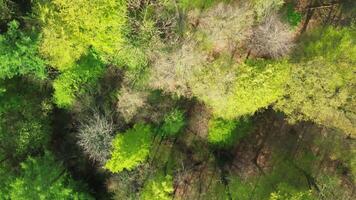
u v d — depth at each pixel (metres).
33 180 27.83
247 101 27.25
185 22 27.89
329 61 26.31
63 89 28.94
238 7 27.44
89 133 28.47
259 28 27.11
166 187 28.23
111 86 29.58
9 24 26.52
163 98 29.42
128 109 28.80
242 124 29.98
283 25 27.64
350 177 29.67
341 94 25.83
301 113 28.34
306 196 27.39
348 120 26.70
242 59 28.33
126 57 28.16
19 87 29.69
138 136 28.47
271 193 27.69
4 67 26.92
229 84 26.92
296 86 26.30
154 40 27.39
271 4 27.03
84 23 26.72
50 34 26.70
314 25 29.92
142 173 29.23
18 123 29.08
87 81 29.22
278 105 27.58
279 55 27.86
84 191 29.84
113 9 26.44
